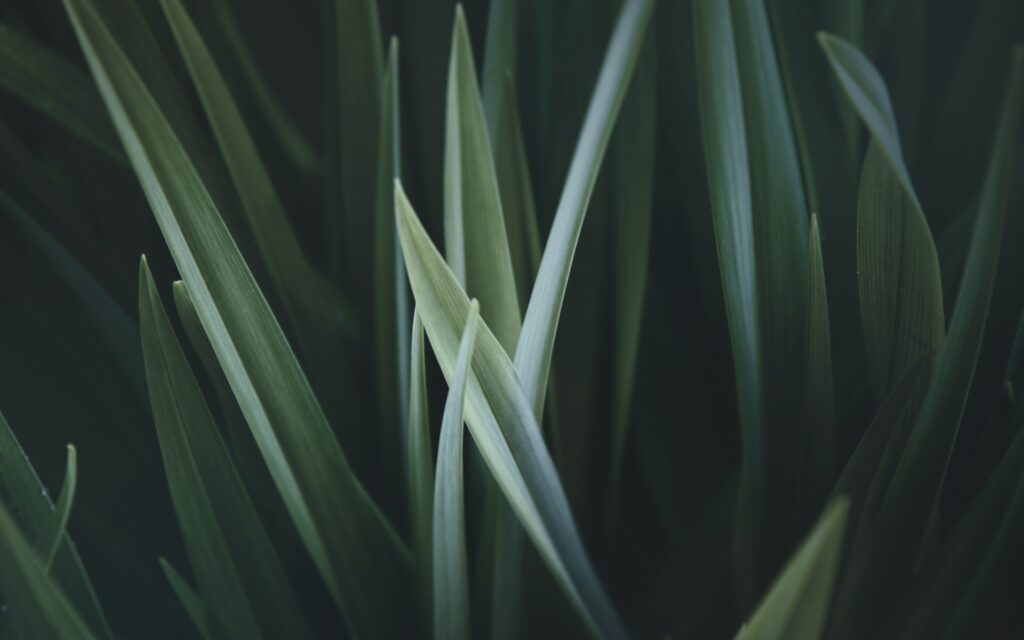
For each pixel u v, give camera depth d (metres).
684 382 0.72
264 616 0.59
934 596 0.57
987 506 0.56
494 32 0.63
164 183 0.52
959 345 0.55
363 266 0.69
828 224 0.65
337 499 0.58
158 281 0.72
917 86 0.72
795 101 0.66
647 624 0.63
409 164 0.71
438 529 0.52
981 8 0.69
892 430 0.56
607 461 0.69
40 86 0.67
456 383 0.47
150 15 0.70
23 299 0.66
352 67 0.67
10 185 0.70
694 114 0.70
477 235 0.56
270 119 0.74
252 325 0.54
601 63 0.68
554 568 0.52
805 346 0.60
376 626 0.60
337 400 0.68
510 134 0.63
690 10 0.70
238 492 0.58
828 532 0.42
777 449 0.61
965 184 0.69
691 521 0.68
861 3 0.68
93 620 0.57
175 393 0.55
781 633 0.45
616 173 0.66
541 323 0.52
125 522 0.67
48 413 0.67
